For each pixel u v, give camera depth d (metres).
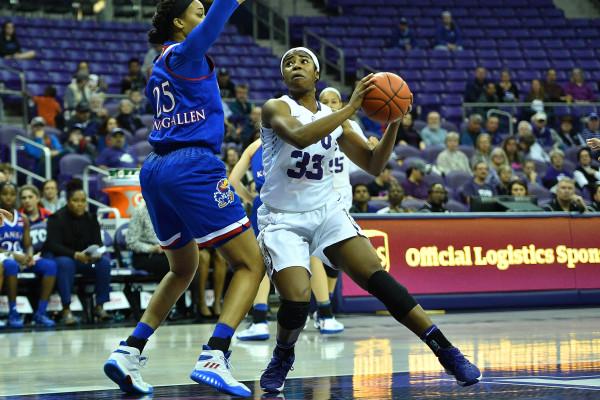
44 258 13.34
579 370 6.30
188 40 5.64
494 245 14.09
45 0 28.03
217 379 5.43
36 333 11.77
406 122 21.64
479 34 30.52
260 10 30.08
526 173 19.69
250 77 26.41
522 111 24.33
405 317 5.53
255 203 10.17
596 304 14.61
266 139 5.85
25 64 23.92
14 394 5.73
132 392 5.71
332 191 5.92
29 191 14.38
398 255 13.56
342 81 27.23
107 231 14.94
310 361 7.52
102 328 12.51
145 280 14.20
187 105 5.76
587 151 19.08
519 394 5.04
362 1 31.28
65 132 19.81
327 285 10.78
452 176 18.81
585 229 14.65
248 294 5.74
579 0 34.16
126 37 26.69
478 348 8.30
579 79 27.38
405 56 28.61
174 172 5.70
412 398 5.00
